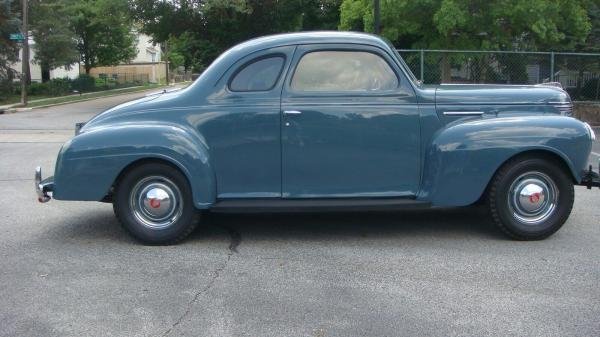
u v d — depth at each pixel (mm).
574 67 17406
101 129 5895
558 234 6324
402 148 5926
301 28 30375
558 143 5824
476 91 6059
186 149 5766
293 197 5969
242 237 6277
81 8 43156
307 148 5883
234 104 5879
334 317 4285
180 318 4293
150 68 74125
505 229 6012
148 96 6320
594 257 5555
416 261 5465
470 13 17469
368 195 5988
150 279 5066
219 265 5402
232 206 5867
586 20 18922
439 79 16812
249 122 5855
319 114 5848
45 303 4578
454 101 5984
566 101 6242
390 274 5133
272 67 5922
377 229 6539
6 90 34688
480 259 5504
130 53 53125
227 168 5914
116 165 5805
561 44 20594
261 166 5914
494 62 16875
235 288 4844
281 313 4359
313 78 5918
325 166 5918
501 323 4172
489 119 5965
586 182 6133
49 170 10492
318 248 5879
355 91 5895
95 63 52438
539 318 4250
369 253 5707
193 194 5828
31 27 37938
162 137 5770
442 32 17312
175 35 29203
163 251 5824
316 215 7129
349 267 5316
